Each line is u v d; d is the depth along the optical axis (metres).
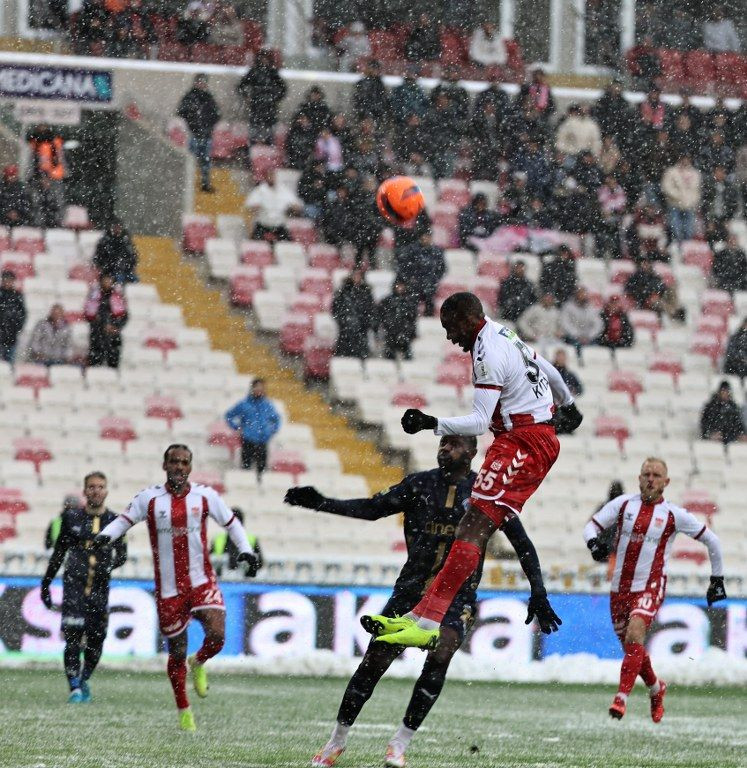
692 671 41.94
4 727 25.17
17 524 51.31
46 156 64.56
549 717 30.94
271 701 32.62
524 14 70.31
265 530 52.03
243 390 58.84
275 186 65.00
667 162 67.31
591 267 65.06
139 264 63.50
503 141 65.69
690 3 71.25
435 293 60.47
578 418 20.92
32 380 57.00
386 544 52.16
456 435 19.38
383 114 65.00
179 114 65.12
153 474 54.66
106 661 39.94
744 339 62.03
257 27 67.94
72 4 66.12
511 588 42.12
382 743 24.09
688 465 58.31
